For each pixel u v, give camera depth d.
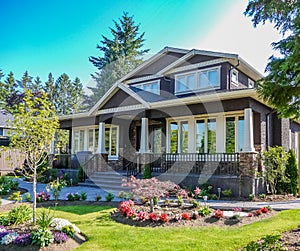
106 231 5.60
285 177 10.30
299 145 8.81
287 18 4.94
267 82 5.11
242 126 11.59
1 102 33.28
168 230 5.67
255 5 5.21
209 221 6.39
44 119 6.06
